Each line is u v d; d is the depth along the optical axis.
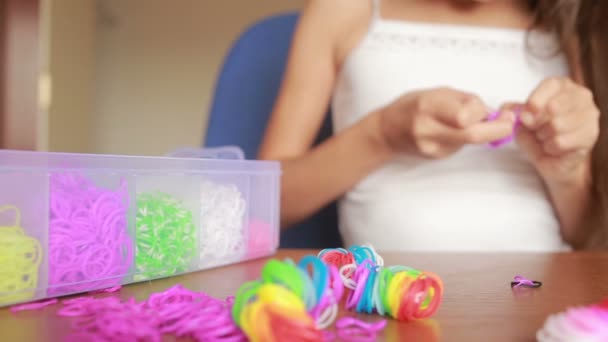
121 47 2.29
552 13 0.84
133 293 0.37
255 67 1.01
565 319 0.24
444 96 0.62
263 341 0.24
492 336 0.27
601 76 0.80
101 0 2.27
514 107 0.64
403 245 0.77
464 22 0.87
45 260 0.34
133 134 2.32
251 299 0.26
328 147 0.76
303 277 0.26
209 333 0.26
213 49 2.31
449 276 0.43
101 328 0.26
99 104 2.30
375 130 0.72
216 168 0.46
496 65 0.83
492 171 0.79
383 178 0.80
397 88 0.82
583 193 0.76
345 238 0.85
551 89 0.61
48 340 0.26
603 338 0.23
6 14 1.64
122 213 0.39
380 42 0.85
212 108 1.01
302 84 0.87
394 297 0.30
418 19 0.87
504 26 0.87
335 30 0.88
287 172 0.78
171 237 0.42
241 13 2.29
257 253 0.51
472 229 0.76
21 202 0.33
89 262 0.37
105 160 0.37
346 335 0.27
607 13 0.81
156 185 0.41
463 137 0.60
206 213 0.46
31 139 1.66
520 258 0.53
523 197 0.78
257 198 0.52
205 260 0.46
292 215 0.80
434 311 0.30
